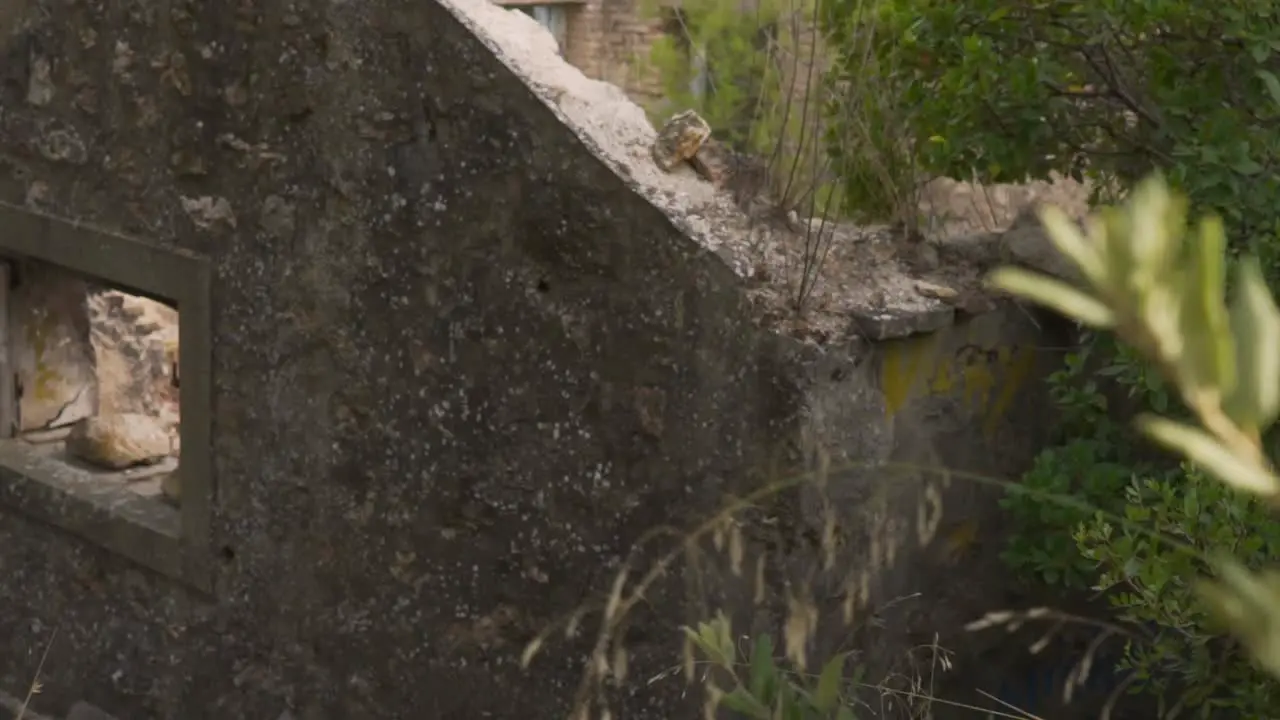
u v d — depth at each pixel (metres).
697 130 3.69
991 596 3.86
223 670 4.48
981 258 3.87
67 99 4.59
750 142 4.35
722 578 3.45
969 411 3.73
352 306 4.01
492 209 3.70
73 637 4.90
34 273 5.05
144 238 4.46
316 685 4.24
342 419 4.08
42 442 5.16
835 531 3.42
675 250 3.44
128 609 4.73
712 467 3.44
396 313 3.93
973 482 3.77
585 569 3.66
